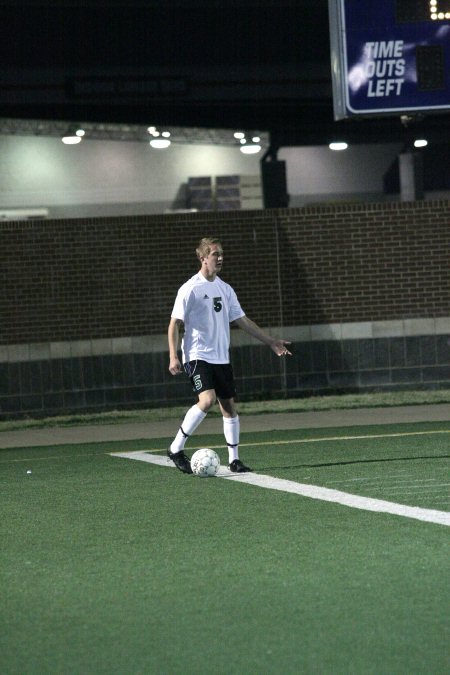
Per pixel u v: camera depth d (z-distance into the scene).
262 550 20.50
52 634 15.62
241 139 124.94
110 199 130.62
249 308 52.44
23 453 39.47
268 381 52.53
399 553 19.77
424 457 32.47
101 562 20.08
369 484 27.72
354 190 139.88
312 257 52.69
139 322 51.66
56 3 113.31
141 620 16.16
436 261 52.94
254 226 52.44
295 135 122.81
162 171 132.88
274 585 17.86
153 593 17.69
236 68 116.69
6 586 18.58
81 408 51.22
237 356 52.28
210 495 27.06
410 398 50.81
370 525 22.44
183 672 13.69
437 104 44.22
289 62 117.44
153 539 21.95
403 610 16.12
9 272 50.59
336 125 121.19
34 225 50.81
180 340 52.03
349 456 33.44
